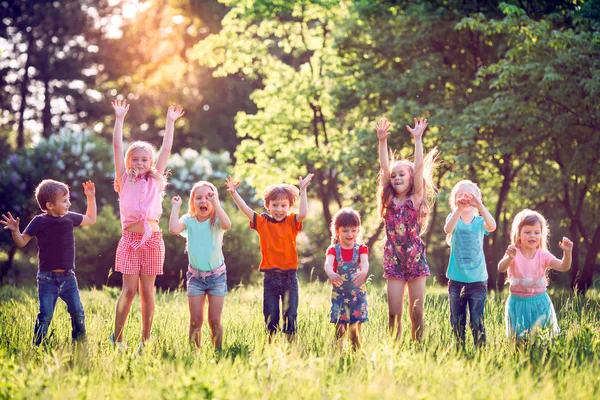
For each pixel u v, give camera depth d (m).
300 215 7.05
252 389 4.46
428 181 7.59
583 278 16.31
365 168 19.36
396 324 6.98
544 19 16.30
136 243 6.98
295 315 6.87
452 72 17.98
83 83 41.53
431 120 16.86
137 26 42.31
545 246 7.04
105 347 6.17
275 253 6.97
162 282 19.53
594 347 6.18
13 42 40.03
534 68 14.48
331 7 21.25
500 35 17.16
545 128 14.95
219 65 39.62
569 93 14.53
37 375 4.84
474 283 6.93
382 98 19.55
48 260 6.74
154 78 41.81
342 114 22.36
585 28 15.08
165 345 6.26
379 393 4.23
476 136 16.33
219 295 6.89
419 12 17.88
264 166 23.12
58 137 27.05
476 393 4.50
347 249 6.89
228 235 19.89
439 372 4.91
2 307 9.52
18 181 25.05
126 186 7.13
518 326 6.83
